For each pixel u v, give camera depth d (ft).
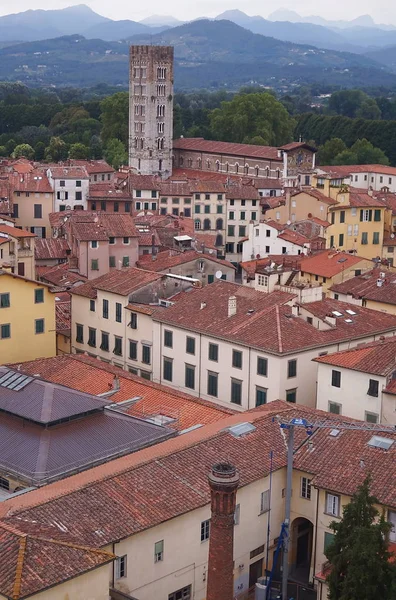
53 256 577.84
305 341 359.46
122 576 228.22
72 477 253.44
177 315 395.34
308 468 261.44
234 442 269.23
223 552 208.74
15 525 212.02
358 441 267.39
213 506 208.23
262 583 256.73
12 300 395.55
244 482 252.42
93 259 542.98
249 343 359.46
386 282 460.96
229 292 404.36
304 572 271.08
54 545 203.41
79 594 200.54
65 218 633.61
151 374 407.85
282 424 271.08
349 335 374.63
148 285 420.36
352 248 618.44
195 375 385.70
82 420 284.61
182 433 289.33
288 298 389.80
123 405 318.86
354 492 244.01
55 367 360.89
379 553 214.90
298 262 510.17
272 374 353.10
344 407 333.21
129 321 415.03
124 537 224.53
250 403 363.56
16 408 284.41
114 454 274.16
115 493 237.45
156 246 583.17
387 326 391.45
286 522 250.57
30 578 192.85
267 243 601.21
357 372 327.26
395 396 316.81
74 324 447.01
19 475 261.44
